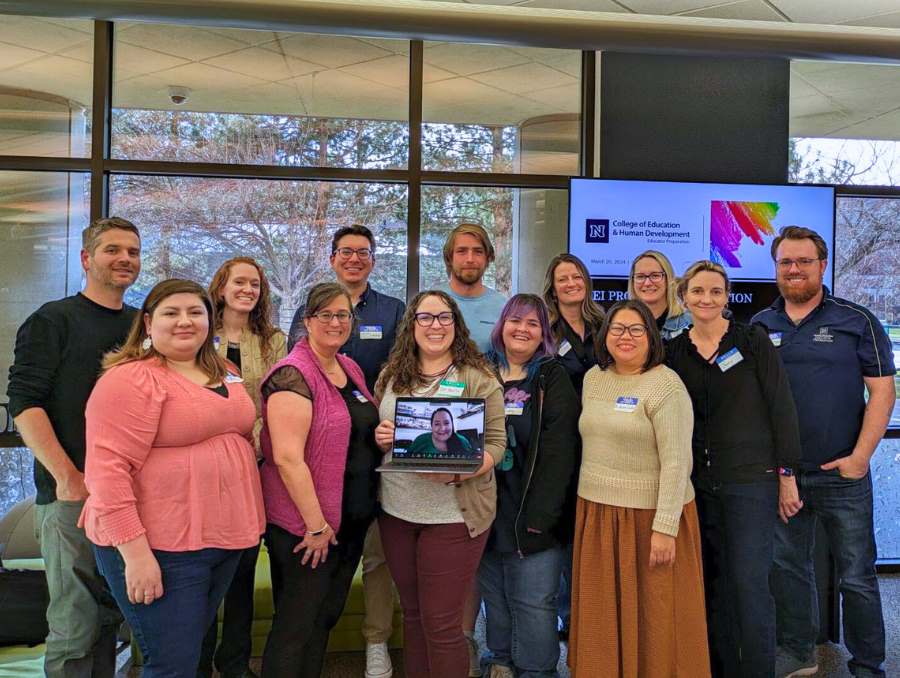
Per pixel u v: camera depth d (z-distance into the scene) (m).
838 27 1.76
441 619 1.95
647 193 3.39
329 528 1.88
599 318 2.59
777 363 2.19
